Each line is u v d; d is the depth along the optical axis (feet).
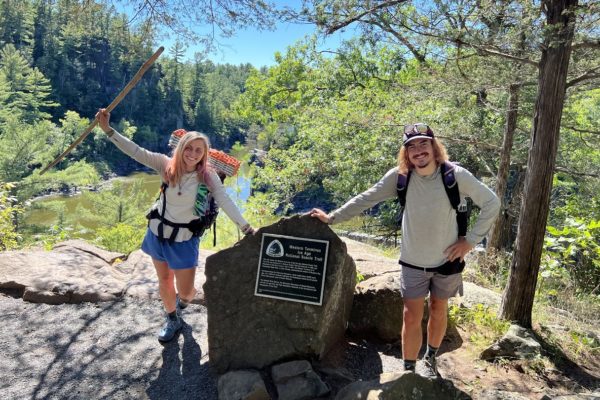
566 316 16.40
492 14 14.28
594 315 17.61
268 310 10.50
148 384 10.44
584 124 32.50
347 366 11.18
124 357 11.46
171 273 11.75
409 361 9.81
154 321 13.37
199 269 16.88
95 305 14.26
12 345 11.83
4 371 10.72
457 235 9.07
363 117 34.99
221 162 11.36
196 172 10.69
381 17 15.25
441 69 24.95
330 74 63.41
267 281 10.47
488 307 14.57
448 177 8.80
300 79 77.87
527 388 10.67
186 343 12.12
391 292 12.42
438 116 32.48
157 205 10.97
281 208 47.21
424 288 9.46
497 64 22.24
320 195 67.10
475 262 24.81
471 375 11.22
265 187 48.06
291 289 10.35
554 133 12.84
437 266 9.20
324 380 10.14
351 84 58.80
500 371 11.48
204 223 10.89
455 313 13.73
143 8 17.71
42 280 14.94
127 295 14.88
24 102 184.75
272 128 85.40
